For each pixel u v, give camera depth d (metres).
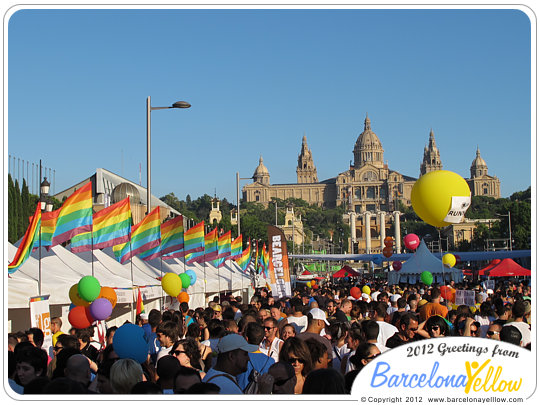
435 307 16.33
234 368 9.43
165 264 32.56
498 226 150.38
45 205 30.25
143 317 17.39
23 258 16.55
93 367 11.49
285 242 29.00
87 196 20.25
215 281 37.31
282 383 9.75
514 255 74.50
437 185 15.35
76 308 14.43
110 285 21.25
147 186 31.66
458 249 190.38
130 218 23.12
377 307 14.55
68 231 20.05
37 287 15.48
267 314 15.21
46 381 8.18
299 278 95.75
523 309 14.10
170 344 12.09
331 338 13.52
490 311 17.20
